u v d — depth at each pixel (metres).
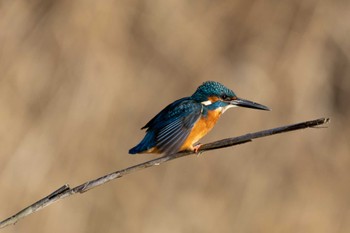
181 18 15.48
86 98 13.74
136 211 13.08
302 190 14.24
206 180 13.73
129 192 13.22
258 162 14.22
